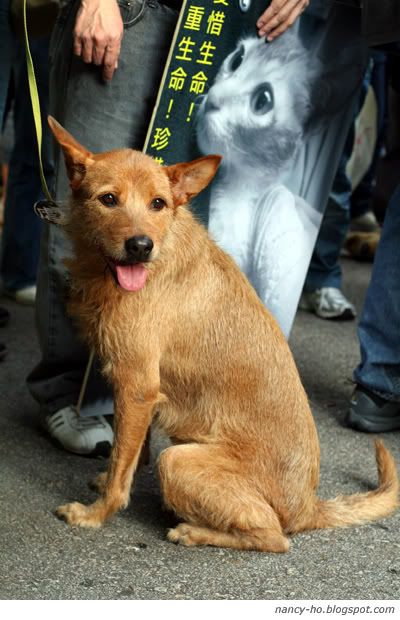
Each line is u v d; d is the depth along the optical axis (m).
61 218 3.68
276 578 3.36
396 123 6.55
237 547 3.54
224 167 4.37
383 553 3.58
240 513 3.49
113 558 3.44
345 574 3.41
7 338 5.99
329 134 4.55
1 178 8.53
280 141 4.45
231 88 4.22
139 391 3.63
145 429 3.66
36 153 6.34
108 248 3.39
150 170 3.50
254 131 4.36
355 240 8.62
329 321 6.83
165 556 3.47
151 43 4.07
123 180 3.43
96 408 4.27
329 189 4.64
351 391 5.46
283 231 4.59
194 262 3.69
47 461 4.28
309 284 6.92
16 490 3.96
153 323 3.62
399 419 4.86
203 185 3.63
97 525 3.66
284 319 4.74
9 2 4.86
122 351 3.62
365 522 3.80
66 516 3.68
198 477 3.51
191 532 3.56
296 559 3.50
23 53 6.17
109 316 3.60
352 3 4.42
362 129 7.86
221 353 3.70
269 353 3.71
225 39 4.11
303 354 6.04
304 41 4.35
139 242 3.30
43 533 3.60
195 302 3.68
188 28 4.00
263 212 4.53
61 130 3.52
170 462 3.54
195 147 4.22
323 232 6.73
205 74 4.12
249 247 4.55
